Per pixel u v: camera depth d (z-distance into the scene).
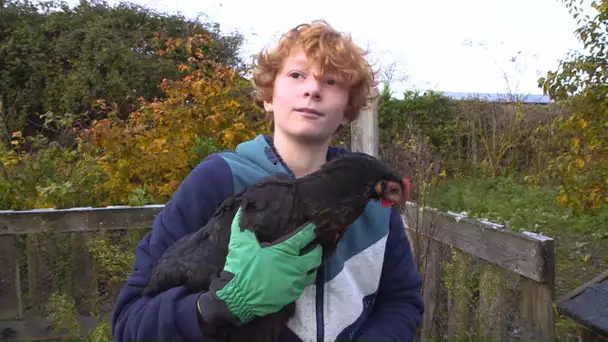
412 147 4.40
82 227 3.53
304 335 1.43
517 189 9.17
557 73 5.10
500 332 2.72
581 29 5.00
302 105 1.50
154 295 1.46
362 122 3.48
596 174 4.83
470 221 2.95
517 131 11.50
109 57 11.79
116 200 4.56
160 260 1.47
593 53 4.97
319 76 1.50
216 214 1.43
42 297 3.55
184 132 4.89
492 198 8.45
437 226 3.26
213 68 6.41
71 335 3.52
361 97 1.69
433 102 11.96
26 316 3.54
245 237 1.30
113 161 4.63
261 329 1.35
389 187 1.36
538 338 2.45
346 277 1.54
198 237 1.43
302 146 1.57
